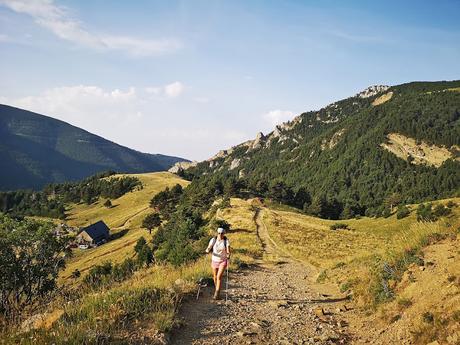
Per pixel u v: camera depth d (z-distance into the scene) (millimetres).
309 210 134000
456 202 90375
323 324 10156
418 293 9570
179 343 7770
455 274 9172
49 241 23250
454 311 7824
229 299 11984
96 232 134875
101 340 6898
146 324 8117
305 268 26656
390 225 93375
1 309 12836
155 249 78062
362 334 9312
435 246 11812
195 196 131000
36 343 6438
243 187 148125
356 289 13195
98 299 8914
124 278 15258
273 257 32812
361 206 151875
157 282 11992
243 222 72562
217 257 11938
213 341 8109
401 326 8758
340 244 50094
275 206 131125
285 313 11055
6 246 21578
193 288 12055
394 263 12164
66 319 7883
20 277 20734
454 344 7090
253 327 9289
